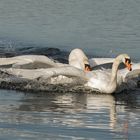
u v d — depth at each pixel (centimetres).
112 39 2609
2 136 1262
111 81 1816
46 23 2923
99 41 2577
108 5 3494
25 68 1903
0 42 2514
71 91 1827
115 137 1284
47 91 1811
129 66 1839
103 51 2412
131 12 3284
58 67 1827
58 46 2480
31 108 1557
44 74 1798
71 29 2800
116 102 1694
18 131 1309
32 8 3331
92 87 1822
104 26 2883
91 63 2027
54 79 1836
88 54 2369
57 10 3284
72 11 3262
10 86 1831
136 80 1958
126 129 1356
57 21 2977
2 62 1891
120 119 1462
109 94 1817
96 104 1653
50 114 1491
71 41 2570
